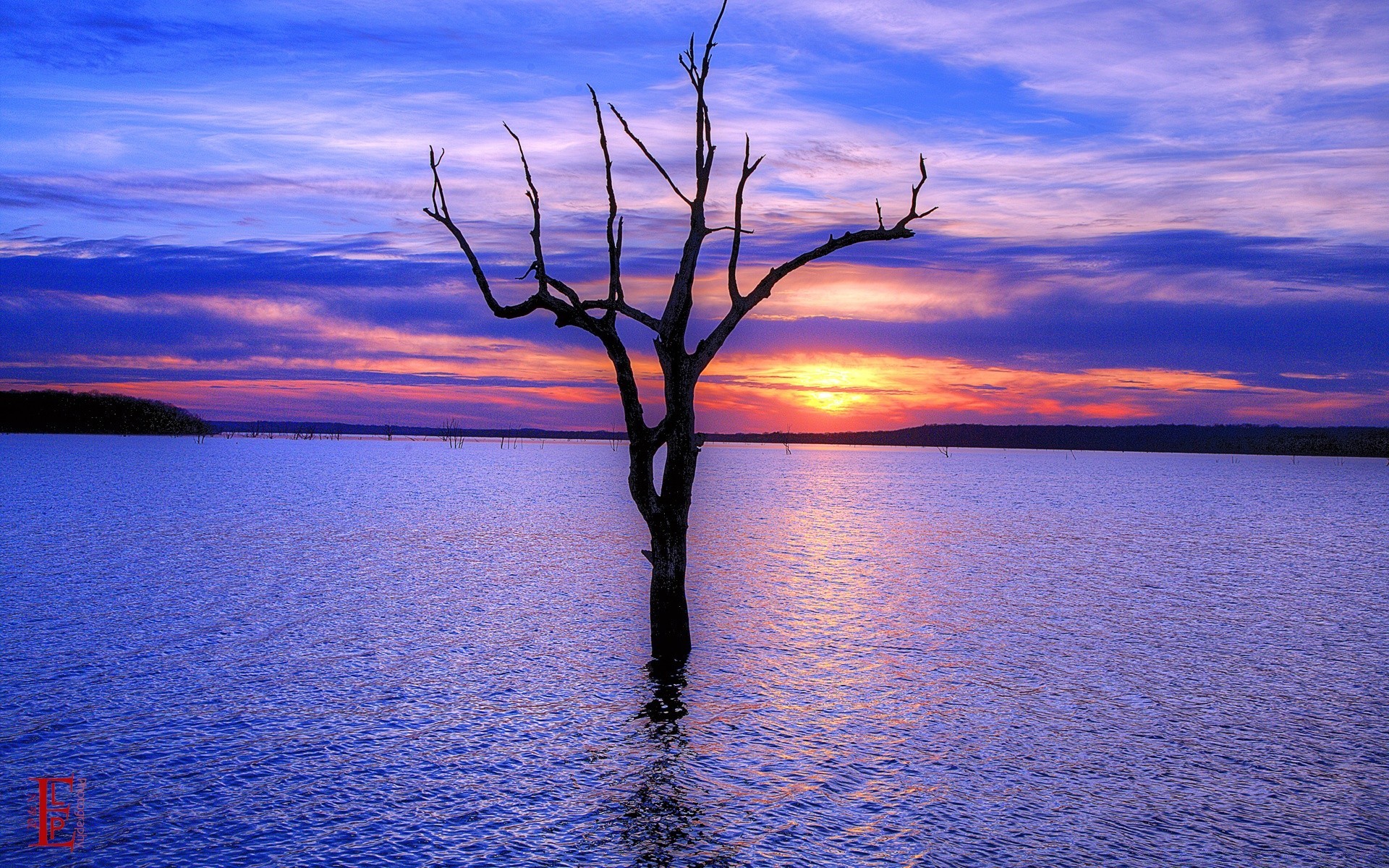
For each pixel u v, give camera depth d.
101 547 36.28
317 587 28.31
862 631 22.98
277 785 12.75
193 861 10.56
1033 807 12.41
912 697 17.25
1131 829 11.75
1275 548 43.06
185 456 133.62
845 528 50.94
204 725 15.09
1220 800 12.66
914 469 164.62
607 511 57.81
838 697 17.22
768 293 20.00
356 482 85.31
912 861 10.89
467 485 85.75
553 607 25.72
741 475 132.75
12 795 12.23
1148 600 28.03
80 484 71.56
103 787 12.54
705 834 11.52
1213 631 23.28
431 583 29.45
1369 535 49.69
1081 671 19.31
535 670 18.91
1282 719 16.12
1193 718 16.11
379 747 14.29
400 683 17.81
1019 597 28.19
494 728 15.27
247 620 23.19
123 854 10.69
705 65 19.38
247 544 38.22
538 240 19.05
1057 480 124.88
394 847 11.05
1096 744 14.82
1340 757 14.28
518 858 10.86
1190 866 10.82
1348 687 18.11
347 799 12.36
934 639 22.14
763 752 14.34
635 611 25.22
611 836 11.45
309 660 19.39
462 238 18.92
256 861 10.62
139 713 15.60
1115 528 52.81
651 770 13.58
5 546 36.00
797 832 11.64
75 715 15.39
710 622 23.97
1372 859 10.96
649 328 19.75
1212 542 45.75
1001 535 47.88
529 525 48.72
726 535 46.50
